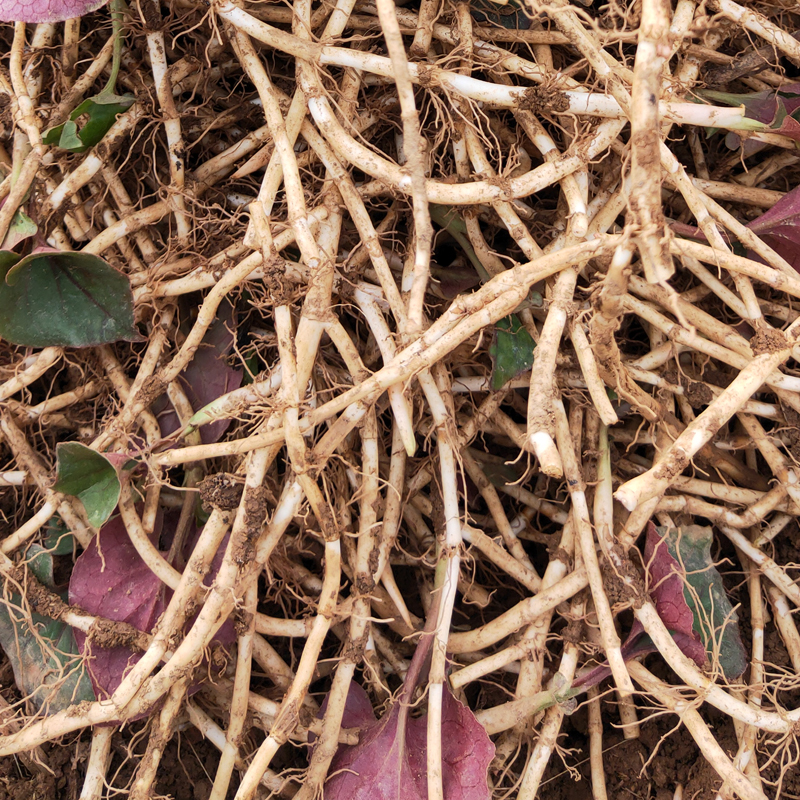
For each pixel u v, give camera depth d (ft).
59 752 1.73
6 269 1.67
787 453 1.77
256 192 1.79
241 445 1.61
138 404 1.69
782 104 1.71
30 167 1.69
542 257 1.59
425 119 1.70
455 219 1.72
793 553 1.80
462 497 1.79
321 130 1.62
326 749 1.64
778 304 1.77
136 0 1.70
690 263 1.69
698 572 1.70
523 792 1.66
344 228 1.75
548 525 1.83
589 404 1.72
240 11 1.63
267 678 1.76
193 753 1.75
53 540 1.73
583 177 1.65
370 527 1.67
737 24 1.68
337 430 1.61
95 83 1.79
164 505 1.75
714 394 1.72
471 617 1.81
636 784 1.76
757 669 1.74
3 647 1.70
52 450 1.78
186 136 1.79
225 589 1.60
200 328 1.67
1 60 1.80
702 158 1.80
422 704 1.70
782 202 1.69
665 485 1.51
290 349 1.58
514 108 1.65
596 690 1.77
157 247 1.77
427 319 1.72
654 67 1.45
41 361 1.72
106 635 1.66
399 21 1.72
